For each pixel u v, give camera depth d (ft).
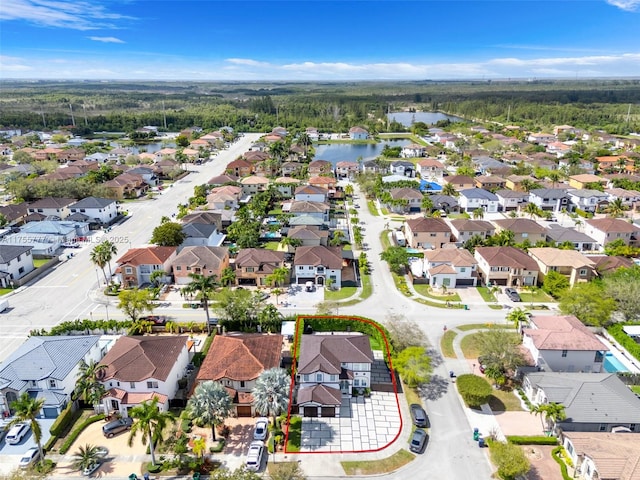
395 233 442.50
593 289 290.35
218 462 185.57
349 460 187.83
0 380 212.84
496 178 610.65
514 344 248.93
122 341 236.43
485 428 205.05
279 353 232.32
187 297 326.44
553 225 451.53
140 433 200.95
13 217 462.19
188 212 499.51
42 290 337.72
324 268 339.57
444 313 305.32
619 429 193.36
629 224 415.44
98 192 542.16
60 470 182.60
